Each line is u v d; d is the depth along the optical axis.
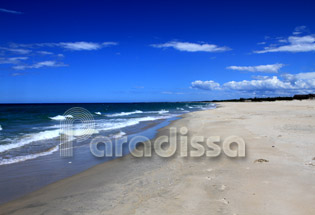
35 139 11.36
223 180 5.30
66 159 7.98
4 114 31.69
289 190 4.58
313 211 3.76
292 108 33.28
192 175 5.79
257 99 115.06
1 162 7.51
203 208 4.03
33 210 4.25
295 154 7.14
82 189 5.24
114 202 4.46
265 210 3.86
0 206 4.45
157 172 6.25
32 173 6.47
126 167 6.93
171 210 4.01
